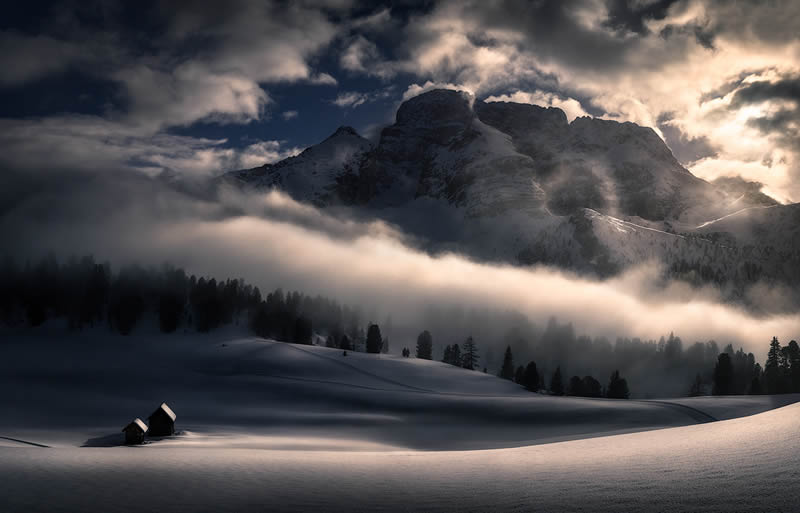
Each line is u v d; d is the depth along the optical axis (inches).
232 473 824.9
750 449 754.8
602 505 534.9
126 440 2628.0
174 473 817.5
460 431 3472.0
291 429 3393.2
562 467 798.5
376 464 957.8
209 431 3142.2
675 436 1144.8
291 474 821.2
